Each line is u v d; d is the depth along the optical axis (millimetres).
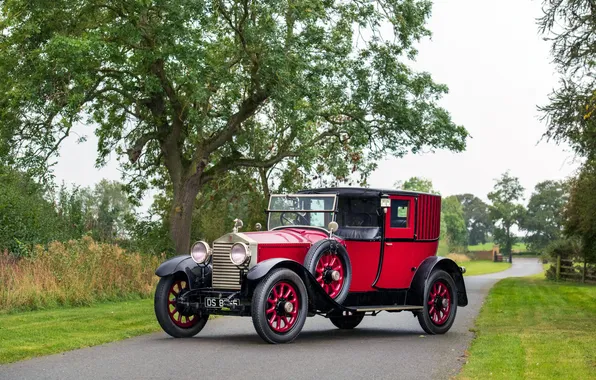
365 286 12602
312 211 12750
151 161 33750
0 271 16219
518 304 19906
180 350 10141
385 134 32438
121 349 10227
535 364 8945
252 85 29234
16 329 11891
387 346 11031
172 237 30719
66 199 26125
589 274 36250
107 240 24125
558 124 17781
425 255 13430
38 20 26281
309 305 11680
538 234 142125
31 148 26812
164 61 27062
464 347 11062
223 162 32188
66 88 25922
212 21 26719
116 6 27406
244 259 11055
